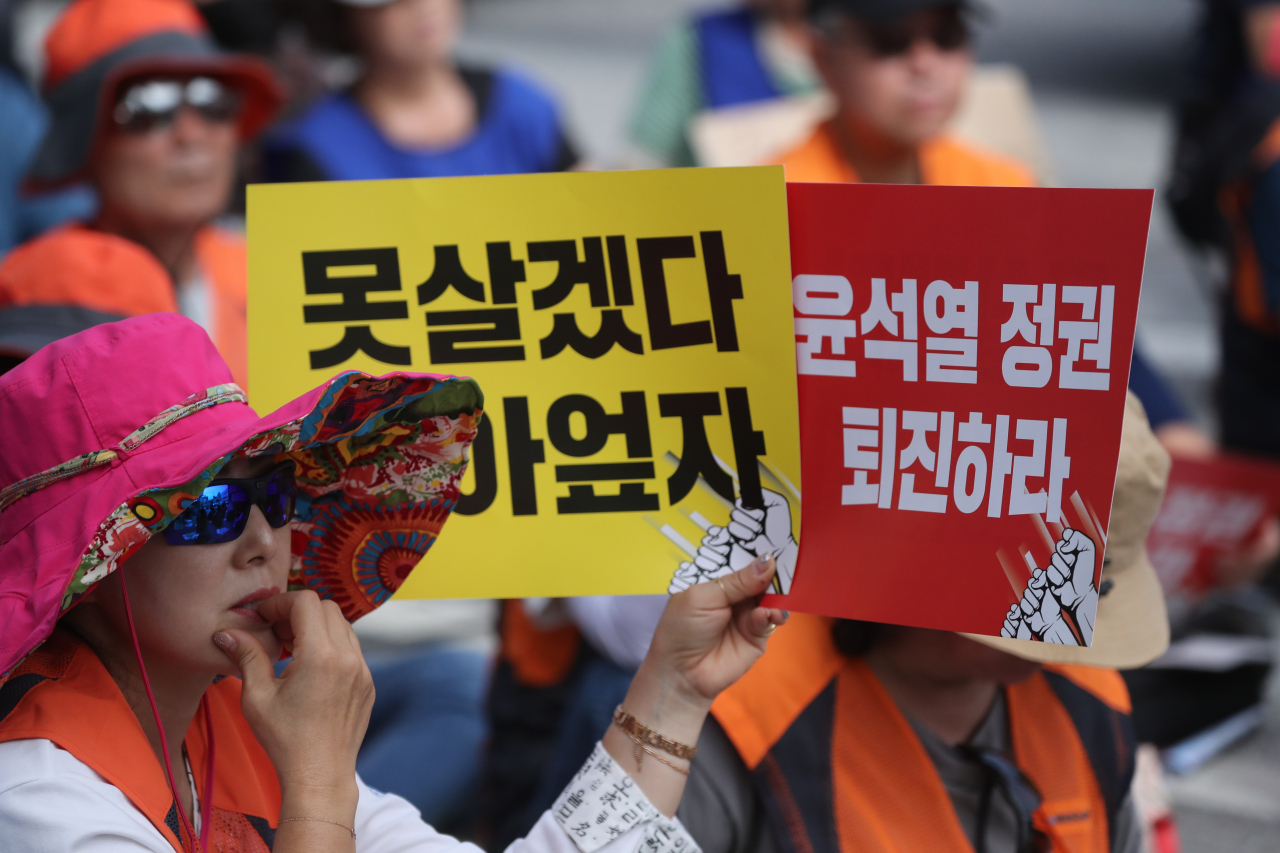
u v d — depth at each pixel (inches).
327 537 178.4
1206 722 429.4
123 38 325.4
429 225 173.8
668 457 174.7
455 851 185.0
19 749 144.9
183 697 161.6
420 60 497.0
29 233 476.7
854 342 168.2
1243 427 505.7
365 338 175.6
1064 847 203.8
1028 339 162.6
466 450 169.6
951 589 169.5
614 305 172.2
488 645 505.4
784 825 191.8
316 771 149.3
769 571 174.1
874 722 199.6
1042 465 164.4
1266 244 471.8
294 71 568.4
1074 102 1911.9
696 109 546.0
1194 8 2876.5
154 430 147.4
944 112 370.0
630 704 180.4
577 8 2603.3
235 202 525.7
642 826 176.4
